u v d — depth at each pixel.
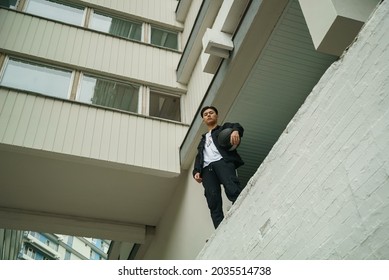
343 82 1.70
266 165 2.32
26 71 6.33
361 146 1.54
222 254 2.70
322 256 1.67
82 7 7.95
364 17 2.73
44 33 6.84
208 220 4.95
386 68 1.45
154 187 6.53
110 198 6.67
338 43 2.84
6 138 5.22
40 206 6.66
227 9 4.68
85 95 6.48
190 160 6.00
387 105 1.42
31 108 5.66
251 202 2.43
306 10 3.10
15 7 7.19
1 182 6.01
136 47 7.55
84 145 5.63
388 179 1.37
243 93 4.79
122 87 6.92
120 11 8.16
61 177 6.05
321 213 1.74
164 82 7.20
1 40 6.39
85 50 6.99
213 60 4.95
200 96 6.41
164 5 8.95
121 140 5.93
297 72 4.55
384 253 1.36
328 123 1.77
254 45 4.30
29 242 25.31
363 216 1.47
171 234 6.46
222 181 3.53
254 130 5.30
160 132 6.33
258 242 2.25
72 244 29.34
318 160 1.81
